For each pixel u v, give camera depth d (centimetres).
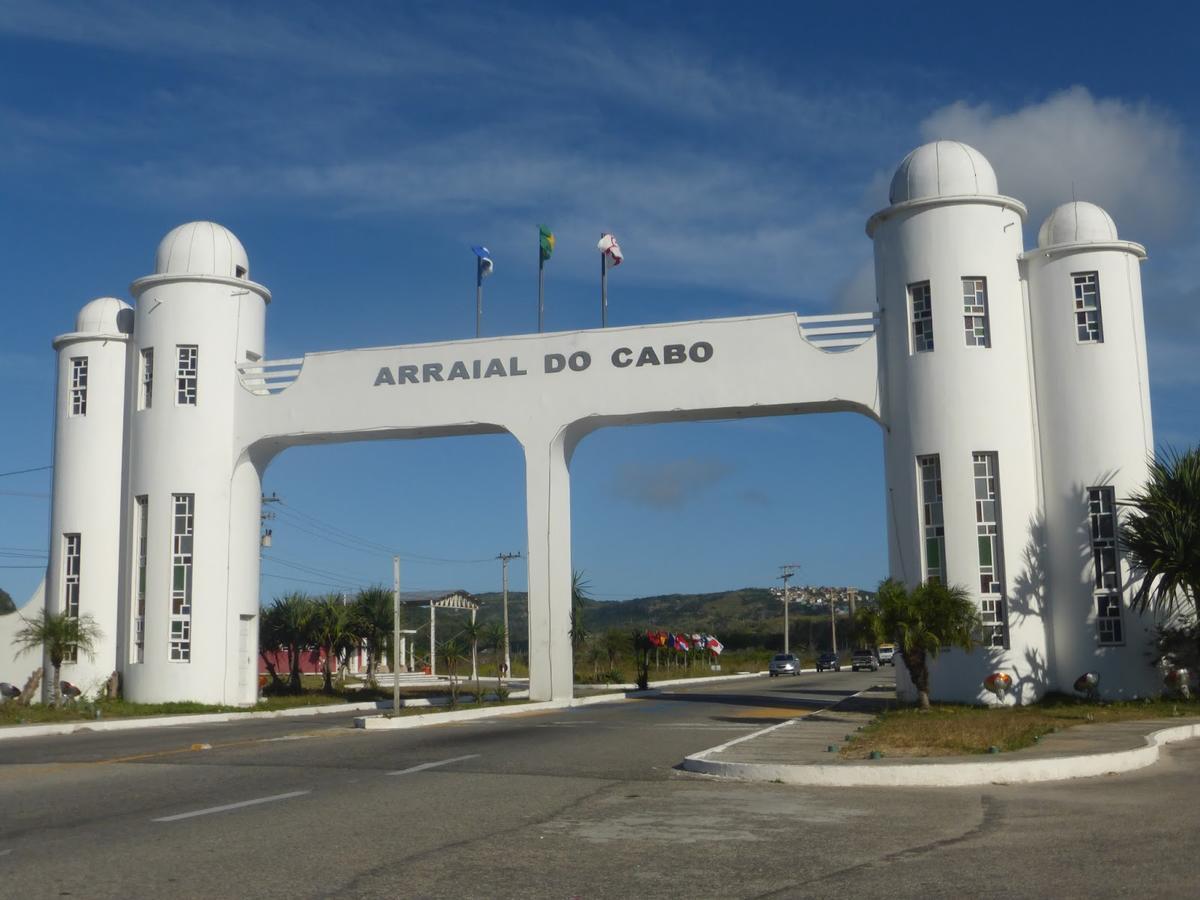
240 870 853
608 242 3119
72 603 3325
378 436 3247
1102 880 799
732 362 2906
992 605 2592
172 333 3238
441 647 5709
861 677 5616
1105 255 2673
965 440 2614
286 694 3969
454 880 817
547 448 3025
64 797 1269
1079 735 1767
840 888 786
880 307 2803
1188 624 2512
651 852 918
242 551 3247
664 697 3438
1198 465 2430
